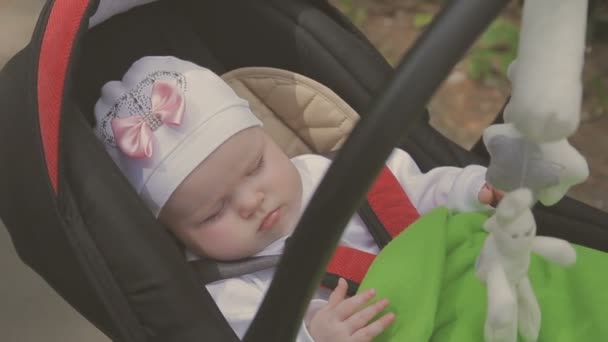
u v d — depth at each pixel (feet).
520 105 3.99
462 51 3.72
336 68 7.21
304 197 7.18
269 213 6.64
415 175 7.36
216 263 6.68
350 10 15.99
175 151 6.36
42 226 5.45
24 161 5.46
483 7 3.68
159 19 7.31
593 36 14.32
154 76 6.61
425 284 5.96
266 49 7.43
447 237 6.42
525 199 4.22
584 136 12.90
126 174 6.51
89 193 5.38
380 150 3.83
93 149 5.58
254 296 6.49
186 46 7.42
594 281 5.98
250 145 6.57
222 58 7.58
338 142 7.45
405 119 3.79
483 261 4.53
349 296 6.64
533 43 3.91
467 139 12.98
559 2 3.85
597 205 11.78
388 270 6.12
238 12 7.35
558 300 5.87
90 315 5.63
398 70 3.80
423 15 15.72
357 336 5.75
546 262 6.12
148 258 5.35
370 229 6.98
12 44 14.12
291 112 7.51
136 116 6.43
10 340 9.98
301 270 4.13
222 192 6.47
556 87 3.87
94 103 6.91
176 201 6.44
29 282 10.77
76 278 5.41
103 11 6.77
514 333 4.66
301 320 4.34
